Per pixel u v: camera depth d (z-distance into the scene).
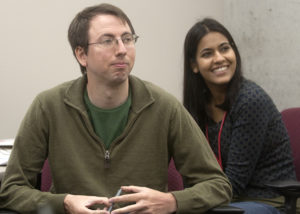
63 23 4.05
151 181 2.02
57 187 2.04
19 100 3.88
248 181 2.65
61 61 4.06
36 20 3.92
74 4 4.11
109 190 1.98
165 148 2.06
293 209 2.35
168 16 4.62
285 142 2.72
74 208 1.78
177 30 4.68
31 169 2.03
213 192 1.92
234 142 2.61
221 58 2.64
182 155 2.06
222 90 2.75
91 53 1.93
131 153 2.01
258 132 2.60
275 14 4.47
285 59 4.41
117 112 2.03
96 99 2.01
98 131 2.03
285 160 2.71
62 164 2.02
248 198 2.65
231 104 2.65
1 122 3.80
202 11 4.83
